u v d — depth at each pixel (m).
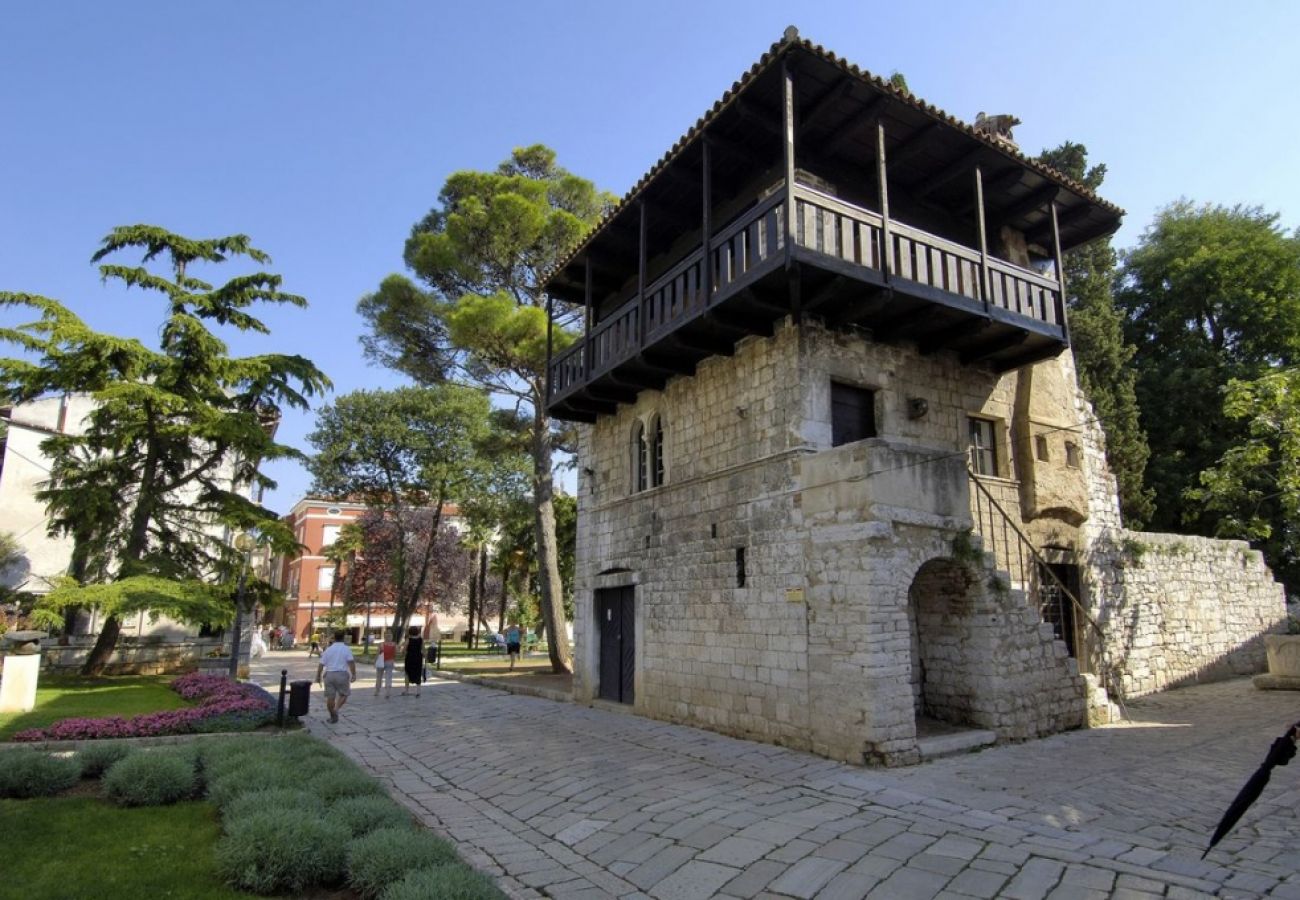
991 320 12.19
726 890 5.66
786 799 7.88
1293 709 12.98
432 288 24.59
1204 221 29.98
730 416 13.02
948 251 12.03
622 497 16.06
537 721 14.10
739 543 12.33
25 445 27.89
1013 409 14.43
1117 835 6.50
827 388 11.79
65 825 6.84
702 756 10.30
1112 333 25.09
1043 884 5.44
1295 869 5.67
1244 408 14.47
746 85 11.27
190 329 19.78
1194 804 7.45
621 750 10.97
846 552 10.16
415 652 18.73
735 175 14.07
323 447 41.16
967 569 11.04
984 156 12.92
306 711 13.55
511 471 41.38
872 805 7.55
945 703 11.25
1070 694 11.52
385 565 42.94
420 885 4.94
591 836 7.11
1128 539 16.36
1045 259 16.48
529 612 46.44
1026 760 9.48
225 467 25.91
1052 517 14.58
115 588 16.84
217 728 12.10
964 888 5.42
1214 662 17.61
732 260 11.69
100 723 11.30
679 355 13.59
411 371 24.53
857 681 9.70
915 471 10.55
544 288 18.73
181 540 21.02
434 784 9.59
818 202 10.75
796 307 11.19
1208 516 25.47
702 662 12.88
